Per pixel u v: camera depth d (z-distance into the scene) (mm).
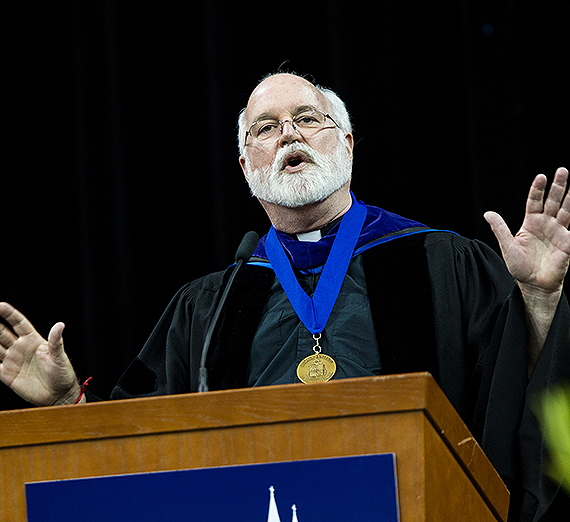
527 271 5930
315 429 4152
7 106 13805
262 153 8109
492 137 12336
